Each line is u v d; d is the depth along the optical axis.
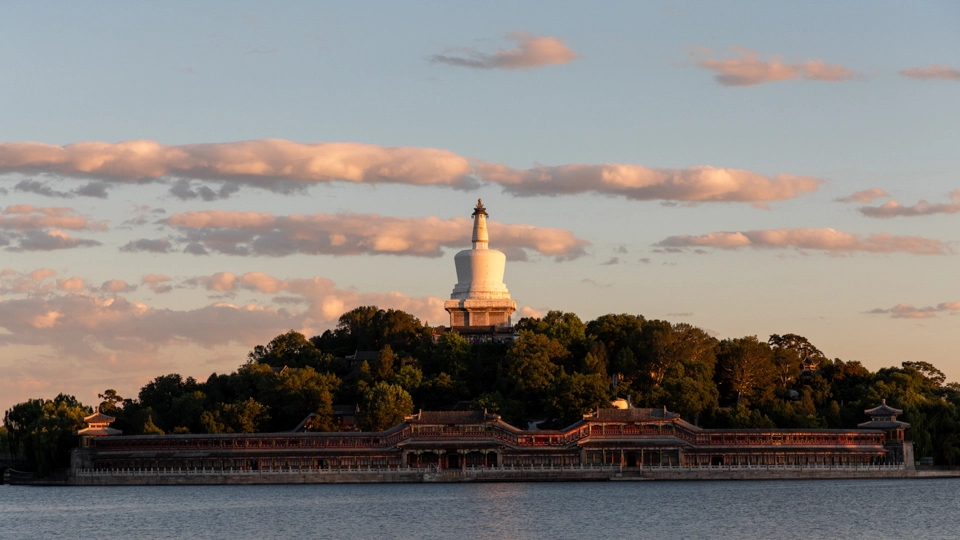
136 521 199.25
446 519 195.62
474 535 179.75
